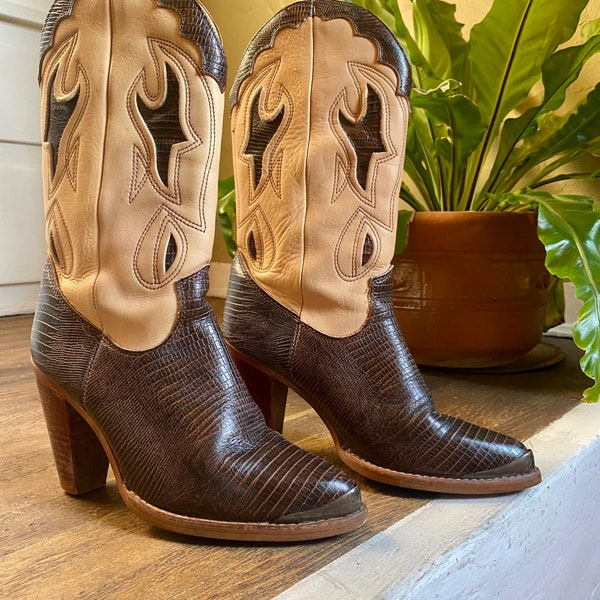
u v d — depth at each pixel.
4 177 2.03
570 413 1.00
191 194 0.59
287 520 0.55
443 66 1.27
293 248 0.74
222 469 0.56
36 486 0.70
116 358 0.60
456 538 0.59
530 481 0.68
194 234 0.60
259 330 0.77
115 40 0.56
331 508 0.56
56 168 0.61
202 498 0.56
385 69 0.71
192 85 0.57
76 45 0.58
